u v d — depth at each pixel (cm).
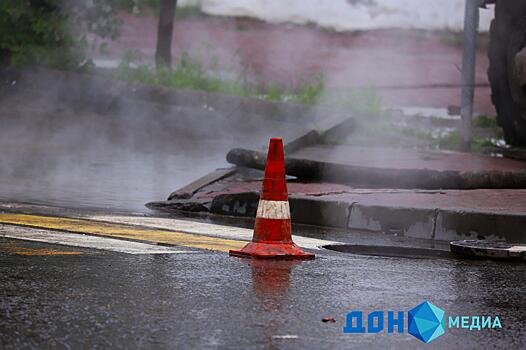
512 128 3553
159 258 1722
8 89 4659
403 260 1850
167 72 4738
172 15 5194
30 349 1076
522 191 2661
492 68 3547
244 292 1432
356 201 2427
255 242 1809
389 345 1146
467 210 2216
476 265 1816
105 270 1570
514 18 3397
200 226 2300
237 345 1120
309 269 1673
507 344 1172
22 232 2009
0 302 1297
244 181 3075
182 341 1130
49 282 1448
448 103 5775
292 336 1170
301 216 2509
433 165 2984
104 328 1177
